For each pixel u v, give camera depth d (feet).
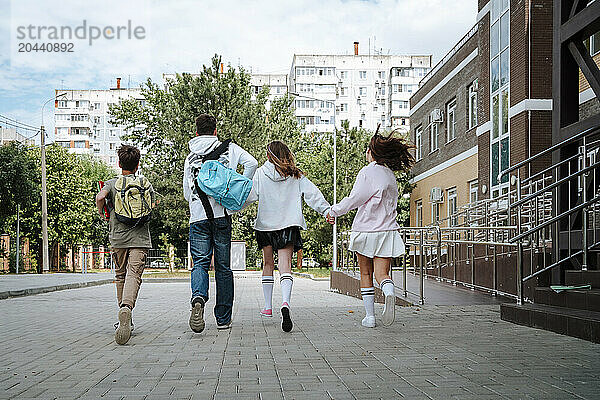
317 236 112.78
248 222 131.64
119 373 14.82
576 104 28.84
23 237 151.53
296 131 162.50
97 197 20.94
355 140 111.86
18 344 19.70
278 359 16.40
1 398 12.42
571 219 27.68
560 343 18.74
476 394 12.39
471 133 77.20
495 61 66.39
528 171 57.62
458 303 31.32
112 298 43.68
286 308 21.63
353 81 299.58
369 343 18.94
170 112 115.24
